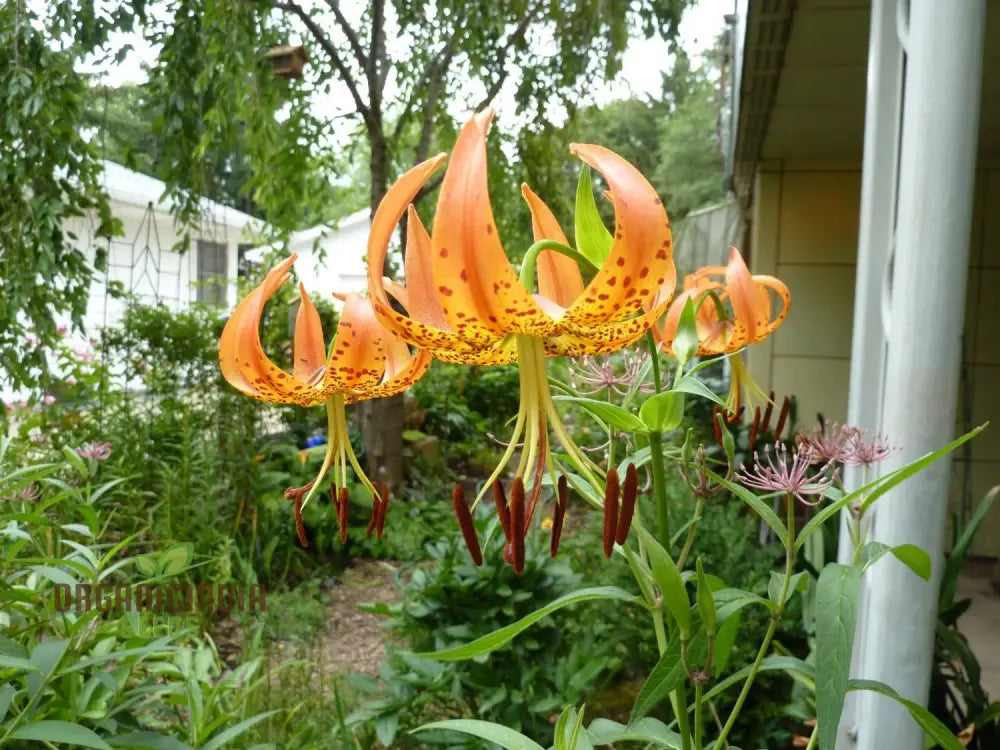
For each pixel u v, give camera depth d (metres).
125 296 4.82
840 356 4.97
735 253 1.22
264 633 3.01
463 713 2.41
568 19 5.21
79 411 4.69
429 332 0.95
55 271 3.86
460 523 1.03
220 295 7.10
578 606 2.60
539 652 2.30
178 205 4.61
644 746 2.28
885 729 1.45
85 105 4.23
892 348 1.43
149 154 4.95
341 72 5.13
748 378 1.32
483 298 0.86
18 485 1.58
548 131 5.73
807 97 3.60
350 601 4.00
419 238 0.97
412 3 4.75
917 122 1.36
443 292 0.85
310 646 3.01
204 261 9.20
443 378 7.71
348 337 1.08
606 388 1.18
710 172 16.03
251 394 1.13
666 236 0.84
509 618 2.28
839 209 4.95
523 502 1.00
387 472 5.37
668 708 2.48
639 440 1.17
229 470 4.38
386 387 1.14
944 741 0.96
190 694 1.74
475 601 2.33
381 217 0.84
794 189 4.99
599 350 1.01
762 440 3.90
